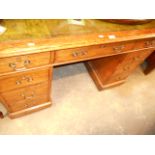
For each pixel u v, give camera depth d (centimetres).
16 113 151
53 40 93
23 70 101
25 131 154
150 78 238
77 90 195
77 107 181
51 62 107
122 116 188
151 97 215
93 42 101
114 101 197
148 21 126
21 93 125
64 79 200
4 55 81
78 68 216
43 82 125
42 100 153
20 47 85
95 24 112
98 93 199
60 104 178
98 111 184
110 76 176
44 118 165
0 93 112
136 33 118
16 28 93
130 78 228
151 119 195
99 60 184
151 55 212
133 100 205
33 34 93
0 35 87
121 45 128
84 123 171
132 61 166
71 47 96
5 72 96
